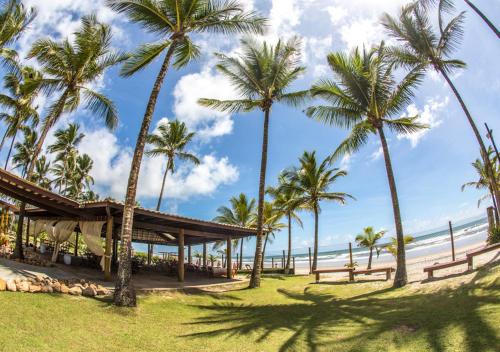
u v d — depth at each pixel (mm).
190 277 20484
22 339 5738
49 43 15023
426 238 75125
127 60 12227
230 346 7113
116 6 11453
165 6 11898
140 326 8211
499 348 5285
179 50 12969
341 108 14875
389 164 13922
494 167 22828
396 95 13922
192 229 19359
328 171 28875
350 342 6805
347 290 14070
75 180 43531
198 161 31812
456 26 14227
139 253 31766
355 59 14523
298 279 21906
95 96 15555
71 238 20281
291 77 18469
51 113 15078
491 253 14172
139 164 11023
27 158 37688
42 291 9047
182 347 6973
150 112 11375
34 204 14242
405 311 8633
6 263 11492
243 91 18859
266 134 18609
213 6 12320
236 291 15906
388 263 34094
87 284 11008
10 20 14742
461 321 6809
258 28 13055
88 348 6133
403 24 14445
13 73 17062
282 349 6805
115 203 13172
